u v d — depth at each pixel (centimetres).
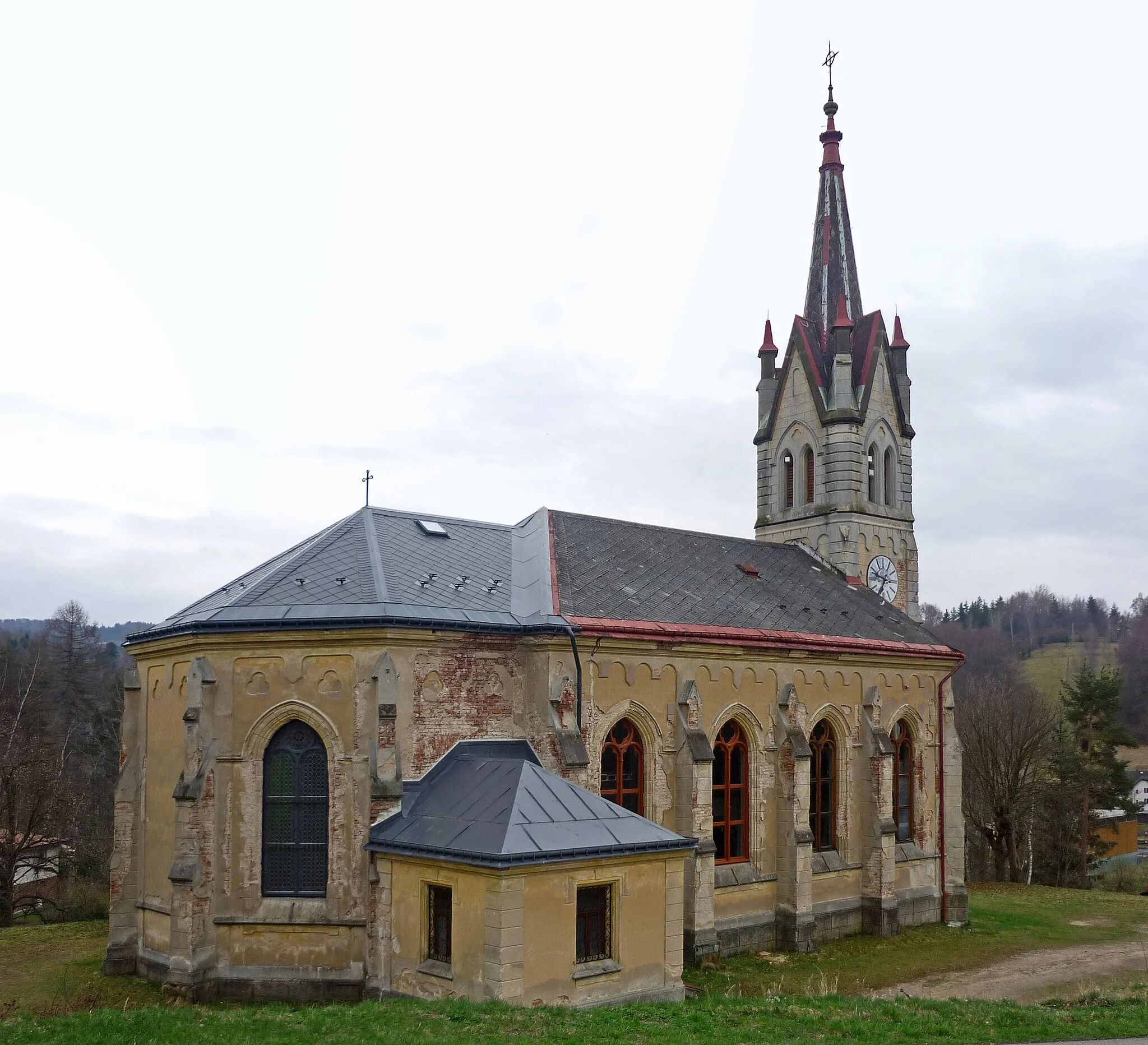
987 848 7488
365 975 2652
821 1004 2480
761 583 4234
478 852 2361
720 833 3553
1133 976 3362
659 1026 2061
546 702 3061
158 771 3044
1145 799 11281
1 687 7912
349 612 2828
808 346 5109
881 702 4100
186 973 2661
